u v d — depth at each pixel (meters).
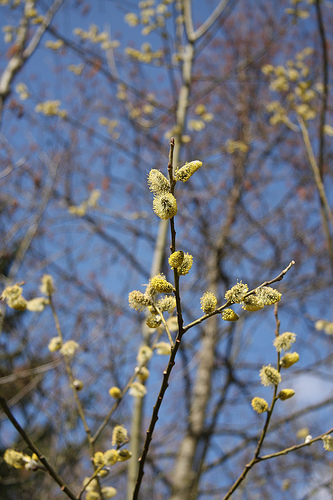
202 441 7.07
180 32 7.30
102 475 2.26
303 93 5.74
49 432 7.07
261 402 2.07
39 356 6.58
